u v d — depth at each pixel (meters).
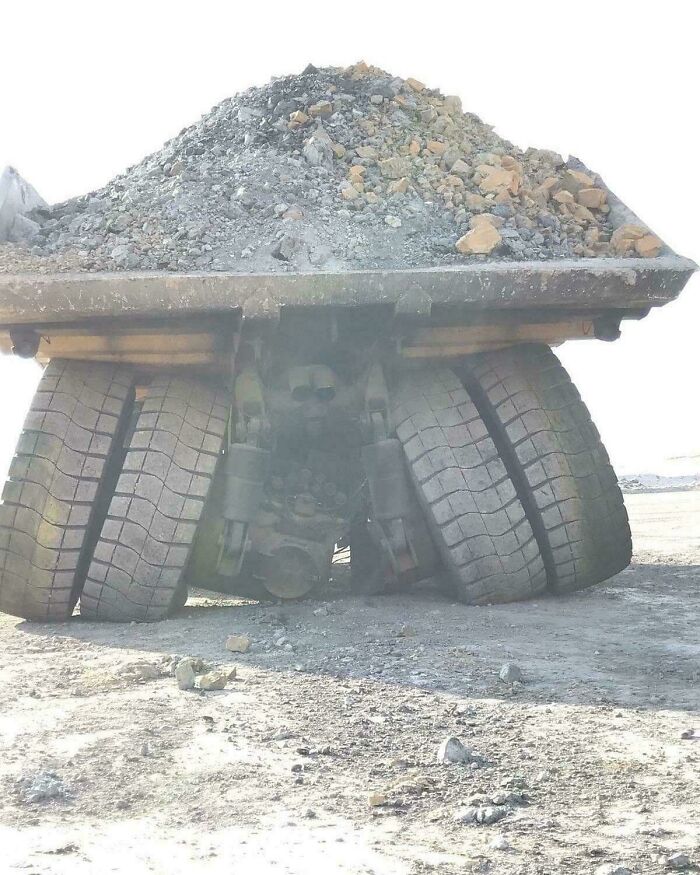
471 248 7.20
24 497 7.00
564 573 7.30
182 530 6.84
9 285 6.50
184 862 2.73
